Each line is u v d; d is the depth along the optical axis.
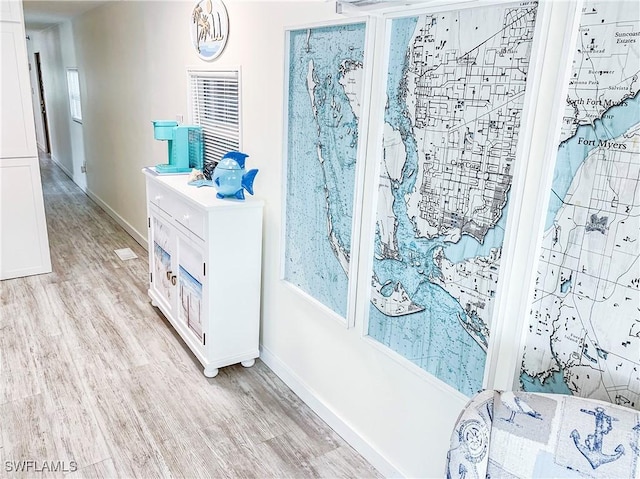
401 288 1.86
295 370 2.66
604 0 1.14
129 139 4.94
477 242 1.54
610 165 1.18
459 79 1.52
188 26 3.33
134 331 3.25
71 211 6.13
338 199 2.12
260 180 2.71
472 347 1.61
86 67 6.12
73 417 2.39
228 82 2.97
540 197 1.32
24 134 3.87
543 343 1.39
